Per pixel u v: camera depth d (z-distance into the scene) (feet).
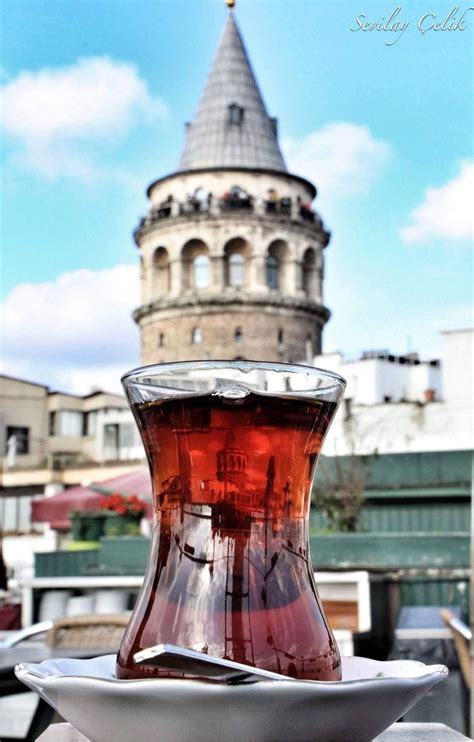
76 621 13.66
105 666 3.25
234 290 171.12
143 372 2.90
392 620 32.07
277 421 2.84
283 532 2.88
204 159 177.58
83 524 50.65
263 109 184.55
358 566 33.68
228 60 185.26
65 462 186.60
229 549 2.79
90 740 2.79
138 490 66.69
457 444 102.53
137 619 2.88
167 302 171.32
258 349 168.86
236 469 2.82
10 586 57.47
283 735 2.43
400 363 147.74
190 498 2.85
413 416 102.63
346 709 2.44
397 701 2.54
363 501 45.55
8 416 187.52
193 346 170.19
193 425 2.82
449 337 103.09
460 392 101.81
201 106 183.62
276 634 2.73
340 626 26.58
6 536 160.25
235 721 2.36
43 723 12.73
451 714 16.81
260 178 176.45
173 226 174.09
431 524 55.57
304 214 177.88
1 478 166.81
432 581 33.71
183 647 2.69
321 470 57.21
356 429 104.99
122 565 37.45
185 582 2.79
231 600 2.74
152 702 2.35
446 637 20.01
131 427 181.37
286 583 2.82
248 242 172.55
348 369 143.54
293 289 173.47
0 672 10.05
